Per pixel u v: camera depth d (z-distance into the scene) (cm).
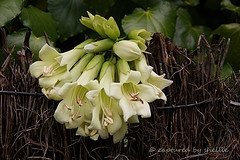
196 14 176
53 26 146
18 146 109
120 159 110
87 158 113
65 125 106
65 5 151
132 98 100
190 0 164
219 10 174
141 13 147
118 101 101
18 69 111
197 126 113
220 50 117
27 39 115
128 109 99
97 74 105
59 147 110
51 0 151
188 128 113
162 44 112
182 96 113
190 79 114
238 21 171
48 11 156
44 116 109
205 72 115
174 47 115
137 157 112
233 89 119
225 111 115
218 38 121
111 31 105
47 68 104
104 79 103
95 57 106
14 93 108
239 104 115
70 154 111
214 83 115
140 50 103
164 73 112
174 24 148
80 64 106
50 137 110
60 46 158
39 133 110
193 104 113
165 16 148
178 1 162
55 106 110
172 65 114
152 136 111
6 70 112
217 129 115
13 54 133
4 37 113
